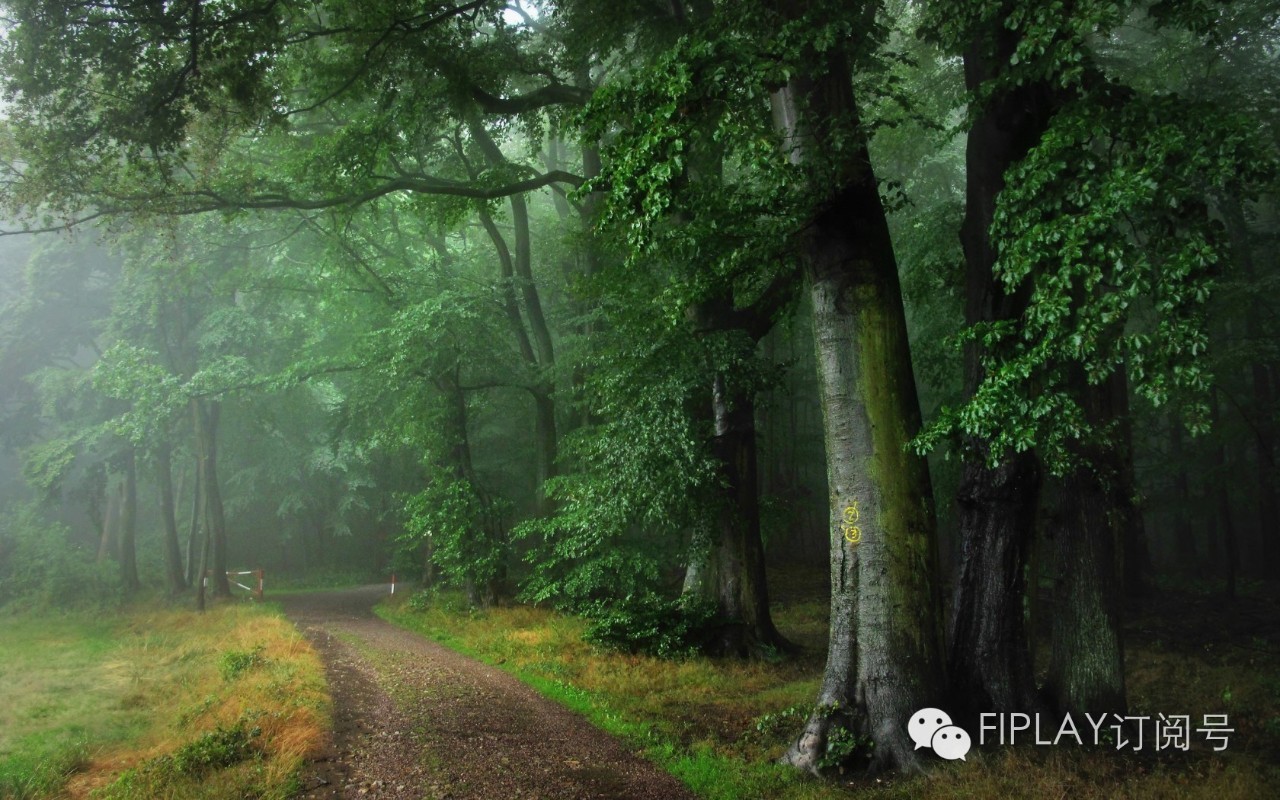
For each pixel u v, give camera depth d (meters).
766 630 14.83
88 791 7.78
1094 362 6.60
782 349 28.91
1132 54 19.81
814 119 8.37
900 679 7.99
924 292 15.79
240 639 16.41
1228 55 17.48
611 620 14.66
